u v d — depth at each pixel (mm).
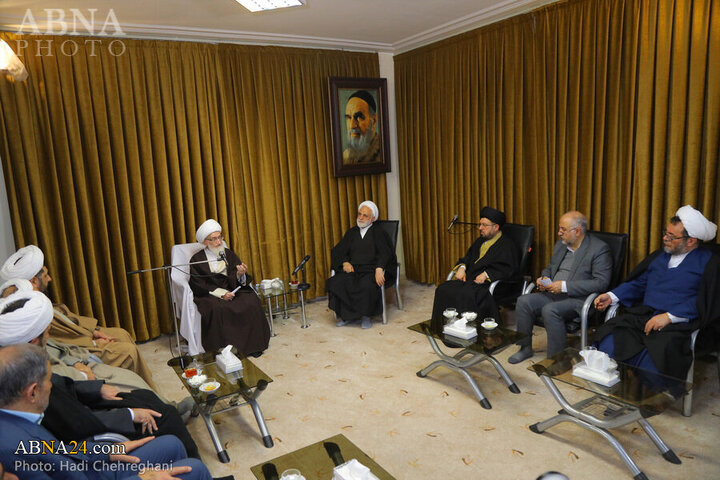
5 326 1992
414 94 5262
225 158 4578
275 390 3285
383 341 4047
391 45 5227
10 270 2857
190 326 3812
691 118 3117
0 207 3609
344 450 2025
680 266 2863
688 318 2783
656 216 3363
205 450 2648
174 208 4406
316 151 5086
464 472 2344
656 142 3293
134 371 2982
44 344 2141
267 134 4758
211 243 4012
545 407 2893
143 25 3904
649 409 2084
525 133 4215
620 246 3377
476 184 4719
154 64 4141
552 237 4109
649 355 2662
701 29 3008
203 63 4355
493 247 4004
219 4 3510
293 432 2775
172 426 2254
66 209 3943
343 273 4508
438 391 3152
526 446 2521
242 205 4711
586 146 3730
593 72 3609
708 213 3113
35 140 3779
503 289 3949
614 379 2314
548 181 4074
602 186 3707
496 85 4375
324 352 3889
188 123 4348
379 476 1867
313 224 5172
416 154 5344
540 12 3895
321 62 4996
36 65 3729
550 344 3297
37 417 1657
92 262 4051
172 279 3996
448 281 4090
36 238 3838
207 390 2535
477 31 4418
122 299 4215
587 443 2514
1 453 1489
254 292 4094
